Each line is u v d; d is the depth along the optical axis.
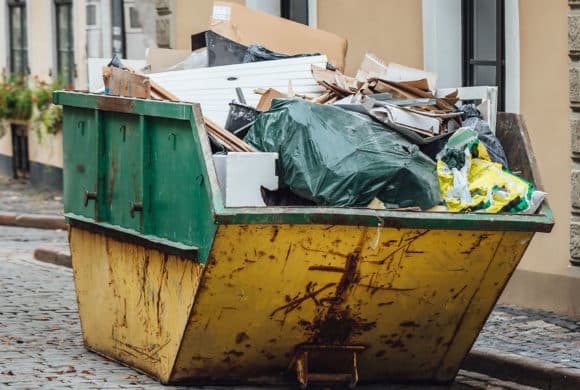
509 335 11.36
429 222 8.66
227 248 8.50
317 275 8.77
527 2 12.65
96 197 10.08
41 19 27.80
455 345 9.60
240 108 9.48
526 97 12.71
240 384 9.43
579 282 12.14
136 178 9.51
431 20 13.51
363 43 14.62
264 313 8.92
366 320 9.16
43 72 27.86
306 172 8.77
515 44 12.80
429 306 9.23
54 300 13.55
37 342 11.16
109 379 9.69
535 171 9.33
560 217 12.35
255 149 9.01
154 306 9.45
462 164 9.04
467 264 9.02
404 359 9.60
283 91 10.30
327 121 8.91
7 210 22.92
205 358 9.21
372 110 9.08
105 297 10.27
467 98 10.08
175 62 11.64
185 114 8.75
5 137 28.95
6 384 9.55
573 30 12.09
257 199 8.60
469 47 13.52
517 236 8.98
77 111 10.42
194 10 17.36
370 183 8.79
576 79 12.09
